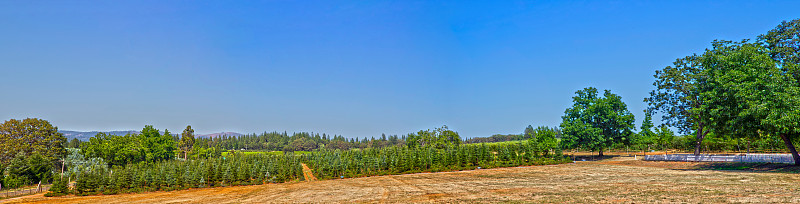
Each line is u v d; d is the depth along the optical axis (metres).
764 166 34.72
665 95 56.34
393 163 61.59
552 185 30.58
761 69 31.62
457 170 57.16
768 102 28.58
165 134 106.38
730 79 33.06
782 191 19.72
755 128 31.28
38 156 75.94
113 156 91.75
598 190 25.09
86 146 98.25
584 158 66.50
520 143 65.94
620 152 75.94
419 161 60.72
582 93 64.62
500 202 22.33
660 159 51.94
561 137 64.06
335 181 50.34
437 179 43.53
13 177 71.31
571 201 20.95
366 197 29.19
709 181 26.39
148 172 55.59
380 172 57.56
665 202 18.72
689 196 20.05
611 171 41.84
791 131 30.33
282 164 65.00
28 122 85.50
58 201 43.31
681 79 52.44
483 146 64.06
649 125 63.88
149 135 100.75
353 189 36.34
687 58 53.66
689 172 35.69
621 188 25.38
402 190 33.03
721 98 33.06
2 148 79.69
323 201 28.27
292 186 45.47
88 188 51.56
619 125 61.88
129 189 52.50
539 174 43.09
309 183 49.19
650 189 23.88
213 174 54.09
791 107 28.00
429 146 86.88
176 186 53.38
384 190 33.81
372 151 77.56
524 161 61.03
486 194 26.75
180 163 72.75
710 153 64.06
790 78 30.41
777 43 41.34
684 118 54.38
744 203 17.19
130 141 95.62
